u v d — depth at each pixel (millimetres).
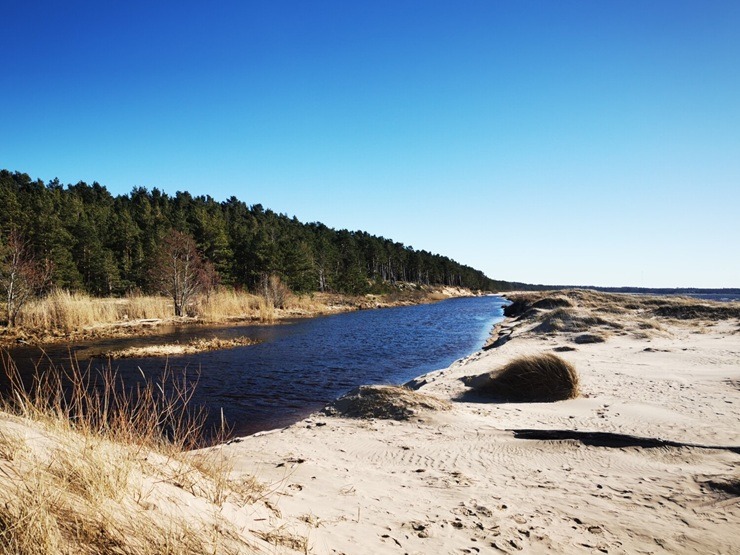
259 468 5484
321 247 76312
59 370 15531
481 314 49219
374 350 22188
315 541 3123
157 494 2939
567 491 4551
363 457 6203
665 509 3988
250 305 44062
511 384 10500
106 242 55156
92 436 3590
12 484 2279
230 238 60094
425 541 3365
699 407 8219
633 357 14875
